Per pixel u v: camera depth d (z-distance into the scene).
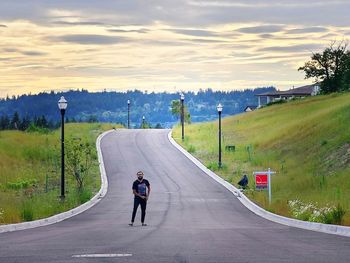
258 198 43.19
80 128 101.38
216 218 33.16
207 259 14.55
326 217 26.56
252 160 64.75
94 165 64.25
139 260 14.38
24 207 30.80
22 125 164.88
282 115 96.56
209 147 77.44
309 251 16.22
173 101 131.62
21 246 17.98
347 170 48.84
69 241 19.75
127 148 78.06
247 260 14.33
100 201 43.56
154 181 55.53
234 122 101.62
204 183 54.22
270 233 23.12
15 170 55.19
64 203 37.59
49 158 65.31
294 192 44.84
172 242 19.23
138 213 36.31
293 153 64.88
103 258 14.77
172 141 85.31
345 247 17.28
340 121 67.31
